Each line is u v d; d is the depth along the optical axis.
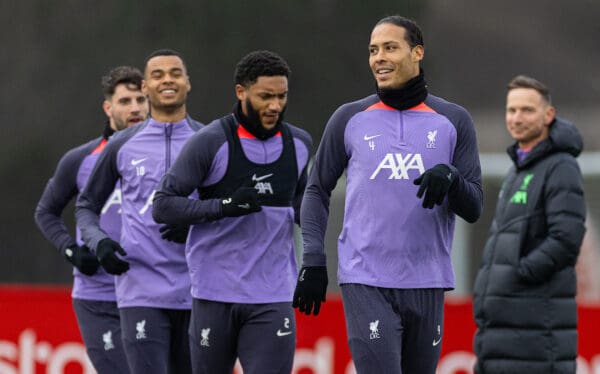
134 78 33.16
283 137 27.53
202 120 100.44
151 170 29.91
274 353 27.17
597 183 43.78
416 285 24.44
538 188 29.47
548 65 163.62
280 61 26.80
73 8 107.12
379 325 24.28
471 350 34.72
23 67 107.62
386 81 24.53
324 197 25.27
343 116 24.97
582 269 43.78
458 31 163.50
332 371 35.47
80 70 106.00
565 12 175.75
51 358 38.03
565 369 29.34
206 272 27.28
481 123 147.50
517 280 29.34
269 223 27.30
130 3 103.12
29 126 105.50
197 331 27.56
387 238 24.39
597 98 159.75
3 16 108.38
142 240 29.72
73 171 33.47
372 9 104.75
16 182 103.31
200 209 26.52
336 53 103.56
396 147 24.48
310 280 24.83
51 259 99.81
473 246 44.72
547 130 30.14
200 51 101.12
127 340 29.81
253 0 101.62
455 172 23.75
